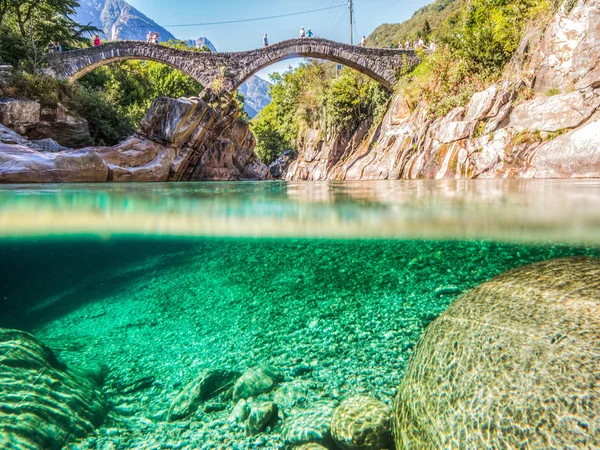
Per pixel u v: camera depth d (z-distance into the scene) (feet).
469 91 57.62
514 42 55.06
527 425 4.30
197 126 73.05
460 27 70.33
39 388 7.39
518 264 16.65
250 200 18.74
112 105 79.46
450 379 5.36
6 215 14.89
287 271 17.40
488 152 46.44
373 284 14.89
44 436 6.61
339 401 7.36
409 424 5.63
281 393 7.84
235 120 94.27
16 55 77.61
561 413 4.18
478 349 5.35
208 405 7.84
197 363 9.78
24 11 98.22
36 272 19.56
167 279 17.25
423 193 21.24
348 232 16.67
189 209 16.37
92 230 16.80
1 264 19.49
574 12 45.16
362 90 118.11
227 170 90.22
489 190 21.93
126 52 103.55
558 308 5.31
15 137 47.21
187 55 105.50
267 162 176.86
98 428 7.25
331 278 15.98
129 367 9.78
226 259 20.08
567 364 4.50
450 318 6.36
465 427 4.78
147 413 7.81
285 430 6.75
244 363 9.41
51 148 50.49
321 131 134.92
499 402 4.64
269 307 13.23
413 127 69.82
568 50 44.50
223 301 14.19
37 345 8.58
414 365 6.23
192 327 12.08
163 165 64.69
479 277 15.03
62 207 15.47
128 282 17.33
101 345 11.23
